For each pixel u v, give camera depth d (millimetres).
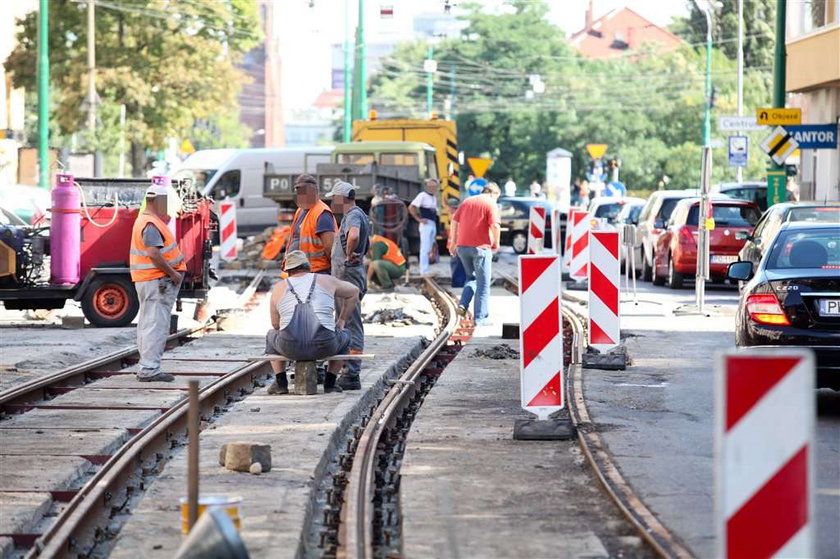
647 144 114750
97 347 24406
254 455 12625
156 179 21453
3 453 13891
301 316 17469
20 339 25031
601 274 20375
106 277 27344
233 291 37531
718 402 6750
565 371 20406
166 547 10023
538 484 12203
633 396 17547
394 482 12859
